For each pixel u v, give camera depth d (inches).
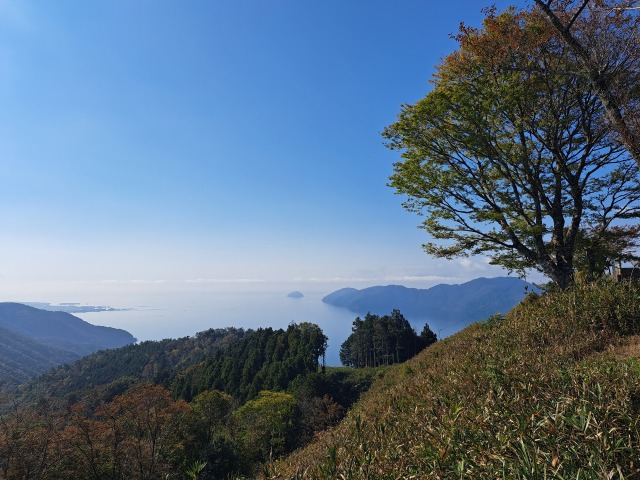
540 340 350.0
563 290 473.4
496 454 133.3
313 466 217.9
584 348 303.4
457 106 485.4
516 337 375.6
